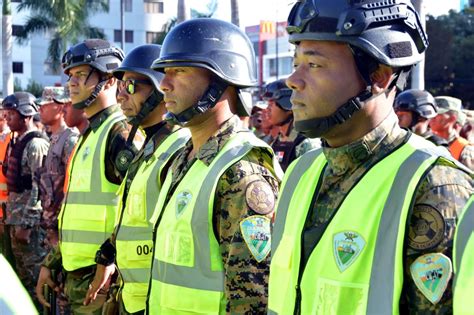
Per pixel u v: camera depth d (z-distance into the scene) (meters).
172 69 2.99
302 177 2.21
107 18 49.81
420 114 5.70
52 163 6.01
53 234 6.00
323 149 2.11
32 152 7.24
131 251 3.55
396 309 1.81
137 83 3.71
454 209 1.77
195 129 2.99
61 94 6.69
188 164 2.94
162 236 2.93
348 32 1.93
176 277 2.81
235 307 2.54
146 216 3.50
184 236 2.79
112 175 4.23
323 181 2.08
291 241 2.11
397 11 1.98
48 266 4.54
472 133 7.89
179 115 2.96
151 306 2.95
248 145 2.77
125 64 3.79
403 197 1.84
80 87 4.38
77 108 4.44
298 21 2.02
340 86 1.98
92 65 4.37
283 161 5.69
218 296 2.70
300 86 2.02
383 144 2.00
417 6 7.67
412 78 7.96
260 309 2.53
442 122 6.53
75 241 4.31
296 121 2.05
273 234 2.24
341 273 1.92
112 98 4.43
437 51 27.95
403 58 1.99
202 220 2.73
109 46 4.48
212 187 2.71
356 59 1.98
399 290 1.81
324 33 1.96
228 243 2.66
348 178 2.02
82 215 4.29
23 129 7.52
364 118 2.00
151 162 3.56
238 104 3.03
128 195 3.64
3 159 8.10
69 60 4.40
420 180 1.83
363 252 1.89
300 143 5.57
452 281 1.73
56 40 29.59
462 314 1.62
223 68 2.94
